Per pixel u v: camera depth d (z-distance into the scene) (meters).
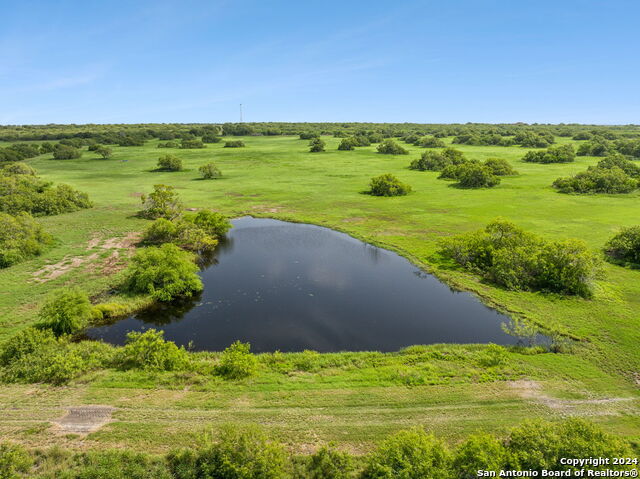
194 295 27.27
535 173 72.38
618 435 12.99
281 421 13.85
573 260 25.84
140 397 15.20
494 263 28.23
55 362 16.78
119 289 26.91
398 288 28.03
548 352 18.91
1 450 12.23
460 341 20.95
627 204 48.31
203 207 52.56
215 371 17.16
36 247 32.44
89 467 11.58
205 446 12.03
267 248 37.78
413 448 11.29
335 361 18.36
